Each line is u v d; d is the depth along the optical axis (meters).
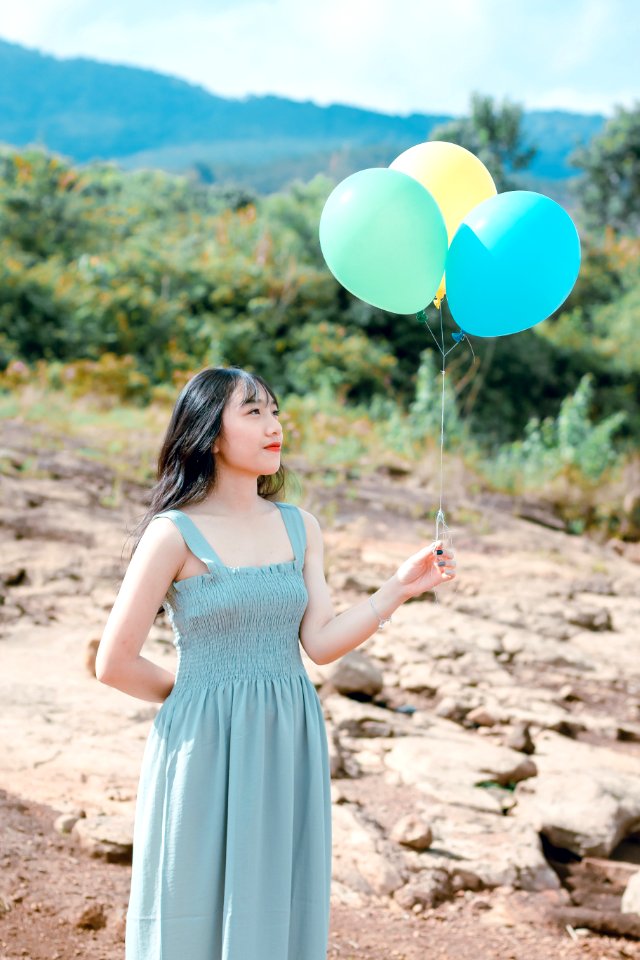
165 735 2.39
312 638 2.56
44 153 26.33
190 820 2.32
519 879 4.05
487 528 10.93
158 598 2.42
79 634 6.31
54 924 3.27
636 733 5.80
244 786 2.35
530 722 5.74
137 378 17.62
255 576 2.45
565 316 29.73
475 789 4.76
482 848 4.23
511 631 7.46
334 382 21.69
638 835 4.60
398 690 6.18
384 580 8.34
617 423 15.62
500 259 2.86
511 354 25.73
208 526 2.48
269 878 2.37
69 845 3.81
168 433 2.55
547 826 4.43
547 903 3.94
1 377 16.45
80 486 10.05
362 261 2.95
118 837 3.81
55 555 7.86
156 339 21.27
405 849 4.16
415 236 2.90
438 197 3.21
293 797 2.42
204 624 2.41
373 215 2.89
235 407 2.49
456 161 3.23
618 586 9.32
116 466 11.09
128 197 31.89
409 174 3.25
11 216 23.34
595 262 34.78
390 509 11.22
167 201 32.78
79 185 26.44
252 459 2.49
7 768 4.36
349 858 4.04
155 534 2.43
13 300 20.06
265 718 2.41
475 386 24.47
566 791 4.73
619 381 28.33
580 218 53.09
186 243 25.84
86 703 5.23
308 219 29.64
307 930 2.42
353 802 4.55
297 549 2.60
